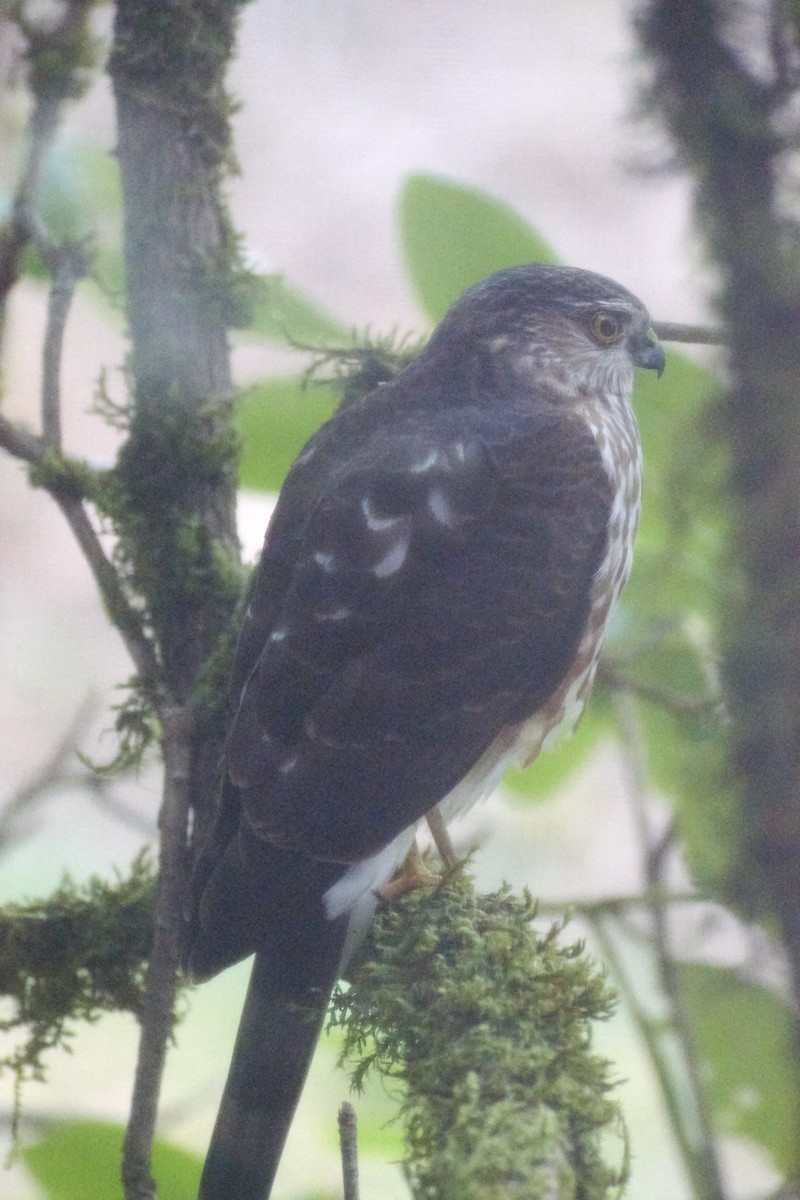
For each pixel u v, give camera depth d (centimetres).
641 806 448
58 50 445
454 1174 434
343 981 444
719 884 436
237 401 447
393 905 443
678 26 434
